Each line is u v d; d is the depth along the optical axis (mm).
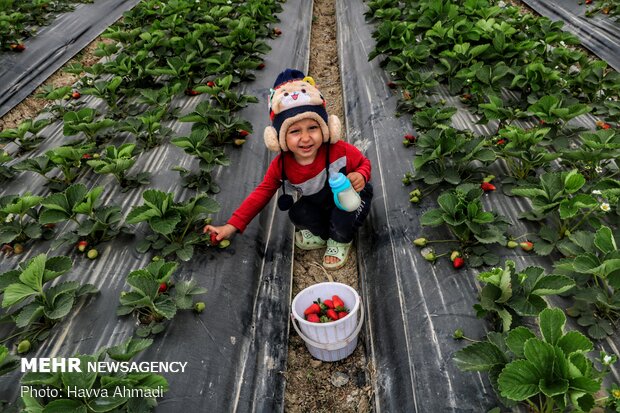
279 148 3059
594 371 2348
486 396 2541
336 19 9016
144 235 3740
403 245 3689
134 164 4695
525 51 5520
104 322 3098
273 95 3000
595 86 4844
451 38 5746
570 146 4324
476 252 3303
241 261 3668
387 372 3037
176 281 3373
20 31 7312
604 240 2732
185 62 5762
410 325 3139
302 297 3154
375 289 3600
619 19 6613
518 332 2225
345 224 3596
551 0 7875
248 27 6781
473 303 3057
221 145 4820
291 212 3697
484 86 4977
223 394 2844
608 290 2861
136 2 8922
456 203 3303
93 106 5863
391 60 5648
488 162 3934
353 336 3107
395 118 5246
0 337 3020
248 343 3229
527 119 4871
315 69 7617
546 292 2510
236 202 4266
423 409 2660
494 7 6348
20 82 6523
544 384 2029
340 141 3334
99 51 6336
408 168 4422
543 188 3275
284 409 3086
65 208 3514
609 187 3328
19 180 4633
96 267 3510
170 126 5277
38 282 2793
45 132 5461
